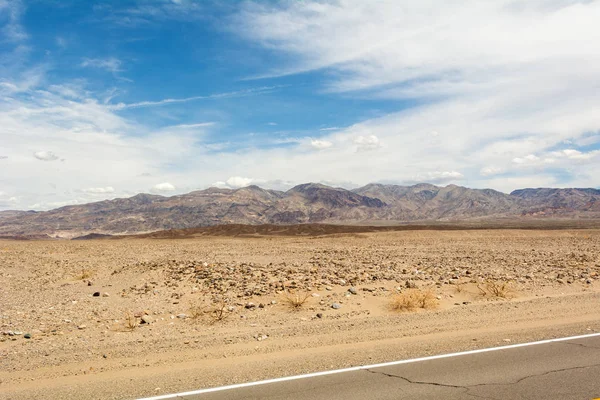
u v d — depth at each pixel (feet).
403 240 177.88
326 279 63.00
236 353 29.89
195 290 56.54
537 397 21.30
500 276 65.05
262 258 103.81
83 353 31.01
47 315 45.75
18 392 23.34
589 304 44.75
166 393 22.47
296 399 21.39
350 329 36.27
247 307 47.39
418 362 26.76
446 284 59.06
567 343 30.37
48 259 111.34
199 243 190.60
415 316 41.16
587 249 117.50
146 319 42.34
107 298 54.85
